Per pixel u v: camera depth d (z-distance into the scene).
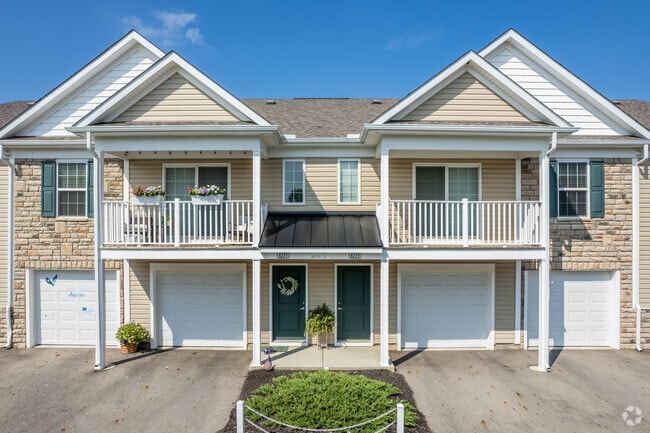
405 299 10.77
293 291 10.73
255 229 9.12
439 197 10.76
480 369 9.15
